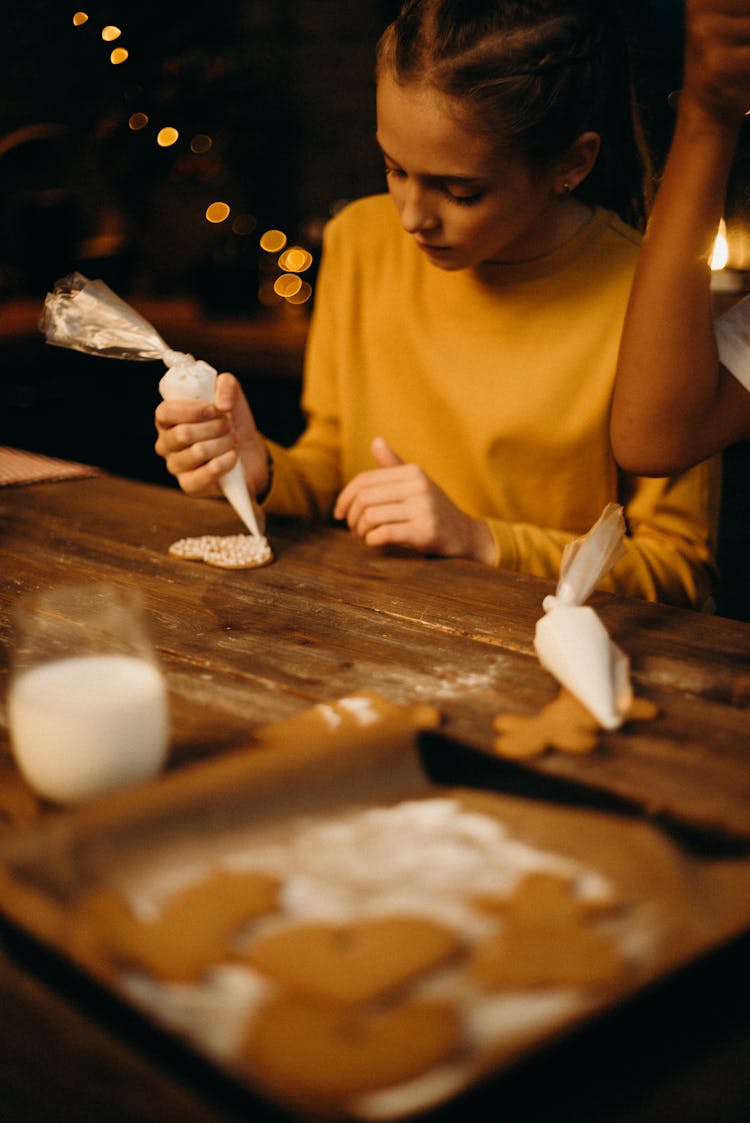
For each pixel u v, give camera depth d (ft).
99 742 2.43
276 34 11.89
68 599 2.65
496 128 4.11
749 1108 1.77
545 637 3.06
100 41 11.10
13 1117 1.77
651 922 1.91
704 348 3.84
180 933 1.86
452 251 4.48
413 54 4.09
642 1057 1.83
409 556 4.19
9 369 9.85
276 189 12.25
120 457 10.62
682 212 3.71
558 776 2.61
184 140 11.00
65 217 11.35
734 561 7.60
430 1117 1.57
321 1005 1.71
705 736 2.80
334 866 2.08
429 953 1.80
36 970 2.01
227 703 3.01
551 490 5.18
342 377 5.59
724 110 3.51
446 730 2.82
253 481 4.78
